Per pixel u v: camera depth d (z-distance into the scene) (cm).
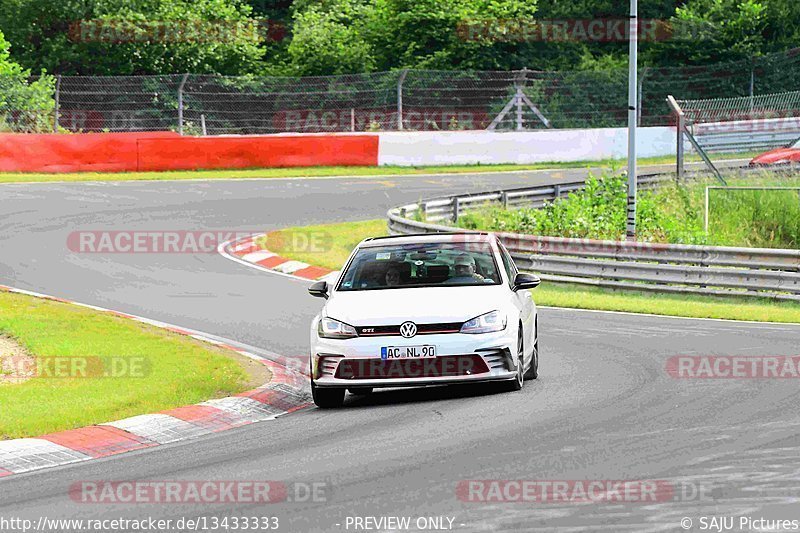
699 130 10225
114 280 5634
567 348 3788
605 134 11750
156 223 7469
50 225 7300
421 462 2192
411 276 3156
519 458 2180
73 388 3123
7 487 2166
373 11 14862
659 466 2062
